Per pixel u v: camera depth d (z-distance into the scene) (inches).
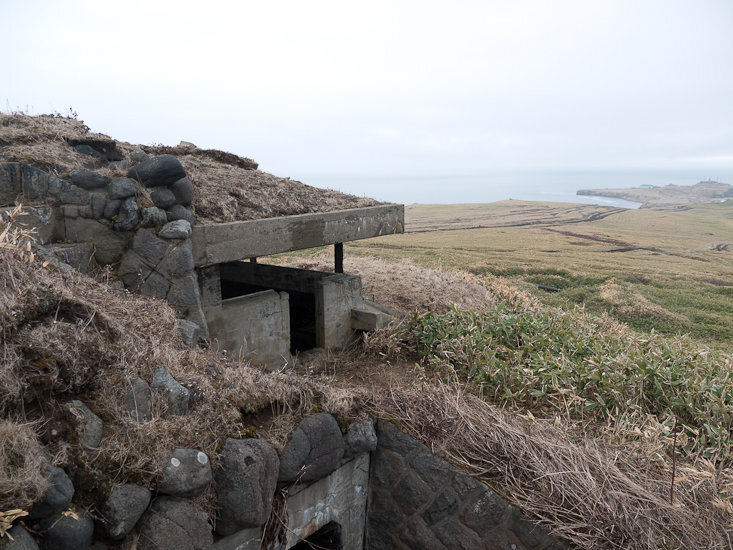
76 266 174.7
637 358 219.8
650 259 1030.4
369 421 151.6
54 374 93.5
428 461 147.6
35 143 196.5
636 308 543.5
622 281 685.3
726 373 214.7
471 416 156.6
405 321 267.7
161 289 185.3
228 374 129.4
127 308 135.9
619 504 127.9
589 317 354.0
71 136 209.2
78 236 181.2
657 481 140.6
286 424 128.6
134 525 94.1
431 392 168.4
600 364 218.4
